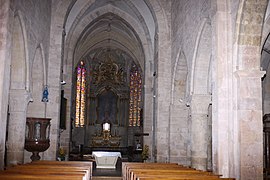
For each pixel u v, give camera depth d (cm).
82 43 3475
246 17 1156
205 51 1628
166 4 2259
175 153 2028
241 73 1141
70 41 2827
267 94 1777
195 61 1664
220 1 1242
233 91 1183
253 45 1164
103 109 4444
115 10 2884
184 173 1034
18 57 1565
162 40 2227
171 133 2044
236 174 1134
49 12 2125
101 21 3259
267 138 1667
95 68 4481
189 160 1845
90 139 4369
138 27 2888
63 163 1407
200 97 1680
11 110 1574
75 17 2620
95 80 4469
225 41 1222
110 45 3953
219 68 1209
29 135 1622
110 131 4359
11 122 1570
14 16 1371
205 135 1716
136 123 4291
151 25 2670
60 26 2192
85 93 4412
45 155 2077
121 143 4347
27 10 1549
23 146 1574
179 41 1977
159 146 2156
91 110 4428
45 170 1027
